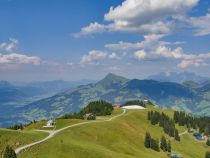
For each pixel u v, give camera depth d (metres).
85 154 119.38
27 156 107.31
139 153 171.00
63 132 159.00
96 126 187.62
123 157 133.88
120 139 184.50
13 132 129.75
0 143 120.50
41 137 133.62
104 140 170.50
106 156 123.81
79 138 155.88
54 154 113.25
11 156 95.81
